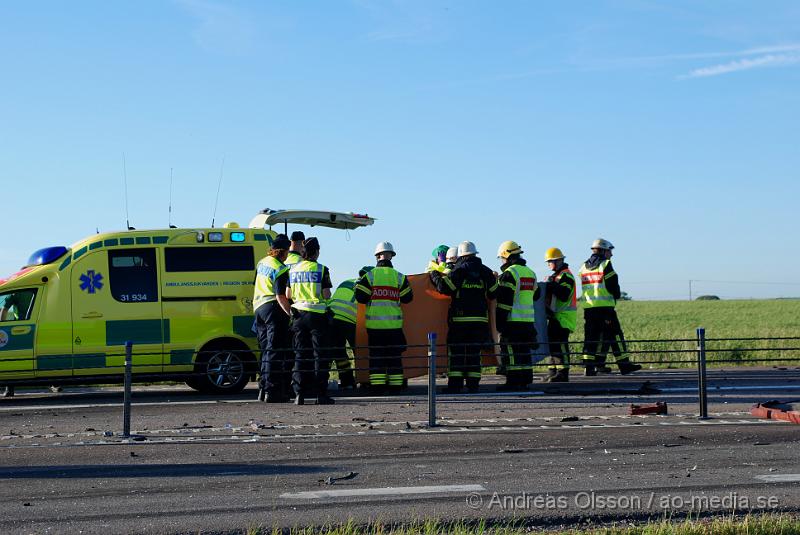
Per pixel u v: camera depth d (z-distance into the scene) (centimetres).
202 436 1095
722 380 1717
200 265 1543
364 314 1591
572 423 1170
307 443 1041
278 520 729
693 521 720
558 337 1728
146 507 770
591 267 1847
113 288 1512
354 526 709
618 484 836
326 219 1720
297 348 1392
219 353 1543
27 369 1474
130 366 1114
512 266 1559
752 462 926
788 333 3281
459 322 1532
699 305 8725
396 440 1054
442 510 755
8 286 1488
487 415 1251
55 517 742
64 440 1080
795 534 682
